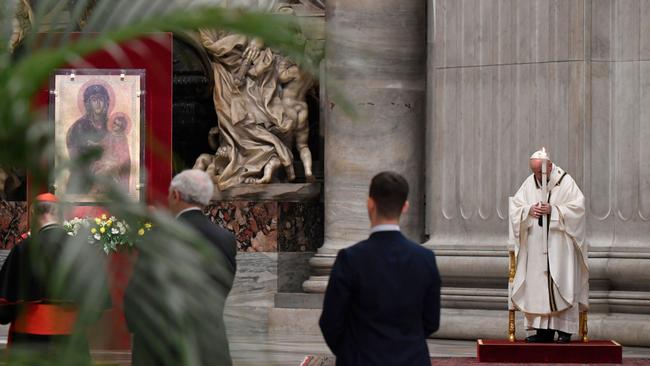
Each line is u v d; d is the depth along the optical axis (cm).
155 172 1080
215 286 284
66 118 1891
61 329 310
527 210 1653
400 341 654
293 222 2169
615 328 1839
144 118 1906
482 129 1962
